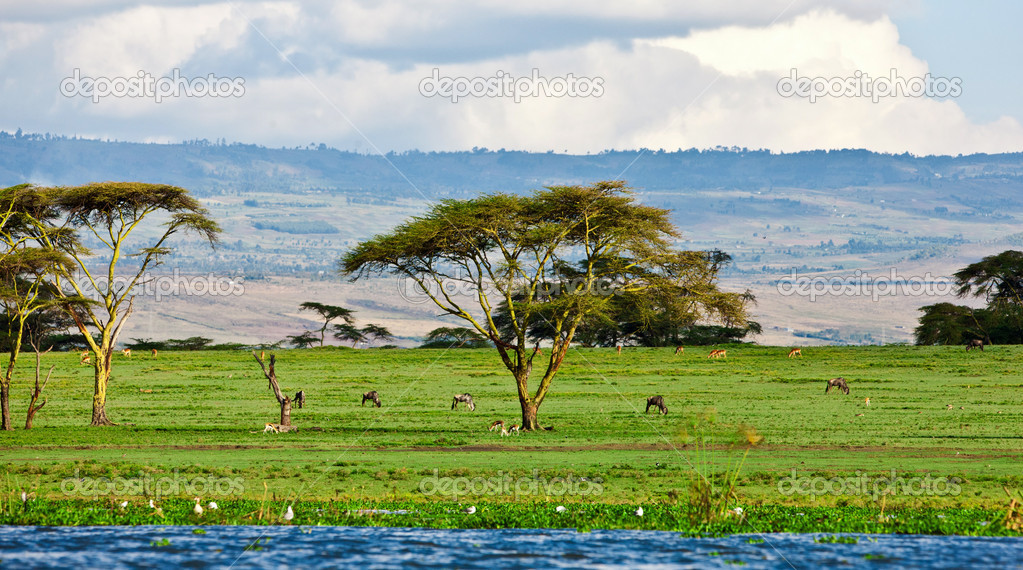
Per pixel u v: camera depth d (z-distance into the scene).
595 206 145.25
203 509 76.75
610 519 73.88
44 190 152.50
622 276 152.25
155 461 108.94
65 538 65.88
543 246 146.75
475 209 141.62
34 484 92.56
